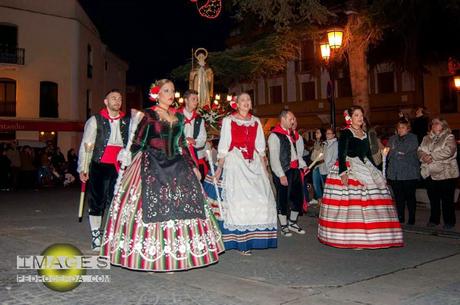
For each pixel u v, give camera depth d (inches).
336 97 1349.7
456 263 235.0
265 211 246.4
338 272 216.7
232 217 242.7
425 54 700.7
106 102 257.9
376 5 558.9
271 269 221.3
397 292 185.8
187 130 298.8
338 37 517.0
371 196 252.2
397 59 722.8
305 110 1421.0
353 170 254.5
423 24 610.2
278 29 586.9
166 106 208.5
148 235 190.5
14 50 1141.7
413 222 347.9
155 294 180.2
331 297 178.9
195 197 200.2
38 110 1171.9
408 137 349.1
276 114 1481.3
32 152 810.8
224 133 247.4
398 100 1268.5
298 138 311.0
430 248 271.4
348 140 256.2
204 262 195.8
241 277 207.2
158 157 200.2
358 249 259.6
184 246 192.5
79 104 1232.2
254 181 246.8
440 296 180.9
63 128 1185.4
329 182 263.6
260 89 1523.1
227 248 243.4
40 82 1175.0
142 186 195.2
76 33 1216.8
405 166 346.3
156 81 211.3
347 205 252.1
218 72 646.5
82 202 249.4
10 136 1153.4
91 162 256.1
